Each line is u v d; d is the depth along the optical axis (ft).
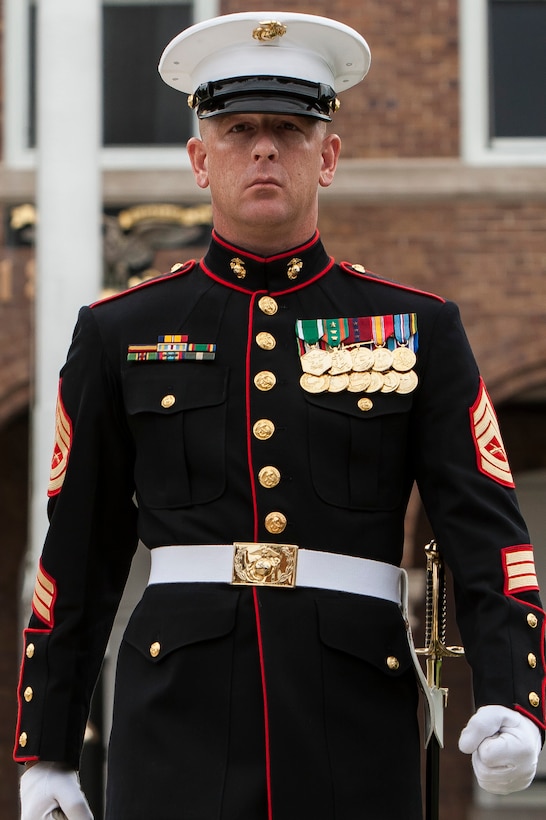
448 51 69.36
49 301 48.78
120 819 20.80
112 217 67.77
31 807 21.85
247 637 20.70
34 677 22.12
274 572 20.85
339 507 21.17
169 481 21.47
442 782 77.61
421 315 22.16
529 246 68.95
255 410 21.44
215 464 21.25
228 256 22.41
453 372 21.88
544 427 81.20
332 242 68.80
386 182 68.59
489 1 69.72
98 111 49.83
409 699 21.36
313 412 21.39
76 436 22.22
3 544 78.89
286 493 21.09
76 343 22.61
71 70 49.62
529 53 69.77
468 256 68.74
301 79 21.89
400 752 20.95
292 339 21.97
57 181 49.26
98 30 50.16
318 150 22.12
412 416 21.83
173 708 20.71
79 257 49.03
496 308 68.85
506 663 20.42
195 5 70.23
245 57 21.93
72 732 22.04
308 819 20.20
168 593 21.20
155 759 20.63
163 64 22.76
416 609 68.33
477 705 20.56
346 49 22.31
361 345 21.89
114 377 22.20
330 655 20.70
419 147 69.10
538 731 20.29
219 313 22.18
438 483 21.61
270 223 21.83
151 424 21.65
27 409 69.97
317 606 20.80
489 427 21.89
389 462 21.49
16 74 70.23
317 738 20.43
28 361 68.74
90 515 22.25
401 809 20.80
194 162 22.82
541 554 81.20
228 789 20.27
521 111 69.77
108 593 22.65
